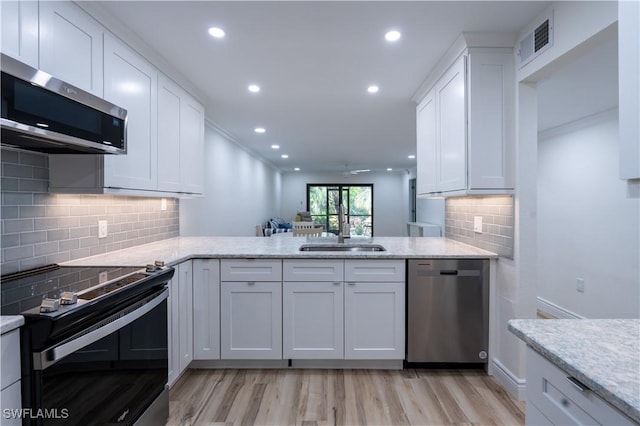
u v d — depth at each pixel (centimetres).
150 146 223
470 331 233
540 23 184
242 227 592
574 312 341
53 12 148
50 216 181
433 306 233
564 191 355
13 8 130
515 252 208
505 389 214
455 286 232
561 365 81
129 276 154
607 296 303
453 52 225
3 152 156
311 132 466
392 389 215
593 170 318
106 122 162
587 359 80
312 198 1055
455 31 202
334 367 243
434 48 222
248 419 185
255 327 236
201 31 199
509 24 194
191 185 288
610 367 76
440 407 195
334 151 631
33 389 104
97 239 217
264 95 309
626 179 79
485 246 246
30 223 169
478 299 232
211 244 278
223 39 208
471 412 191
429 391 212
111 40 185
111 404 137
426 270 233
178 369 212
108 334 132
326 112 364
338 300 235
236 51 224
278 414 189
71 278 152
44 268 172
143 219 273
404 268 234
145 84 218
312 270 235
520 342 204
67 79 156
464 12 182
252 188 662
